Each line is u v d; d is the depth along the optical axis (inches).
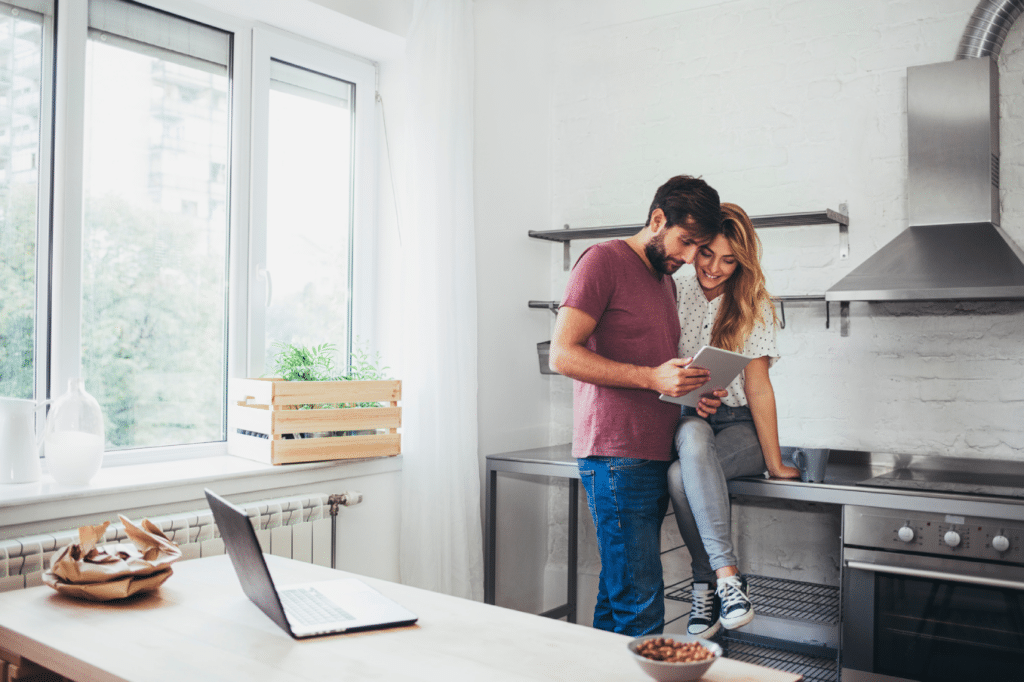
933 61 119.2
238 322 110.3
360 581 66.8
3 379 89.6
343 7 111.3
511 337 140.6
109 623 56.0
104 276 97.5
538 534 146.7
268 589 54.0
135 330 100.6
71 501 81.1
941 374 117.3
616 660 49.1
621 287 85.0
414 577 114.9
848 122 125.2
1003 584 86.7
